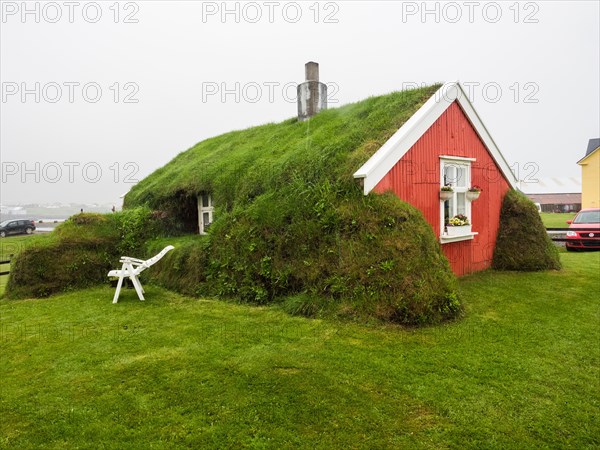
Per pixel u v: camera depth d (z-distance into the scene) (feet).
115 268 33.94
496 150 35.42
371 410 12.21
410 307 19.62
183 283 28.40
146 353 16.99
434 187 28.58
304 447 10.55
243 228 26.71
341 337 18.20
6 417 12.28
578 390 13.29
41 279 30.42
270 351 16.72
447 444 10.62
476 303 23.43
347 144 27.02
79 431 11.44
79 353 17.28
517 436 10.93
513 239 34.42
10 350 17.94
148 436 11.14
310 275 22.75
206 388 13.70
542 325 19.58
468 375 14.39
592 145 109.29
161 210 38.75
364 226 22.06
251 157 33.55
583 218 52.16
